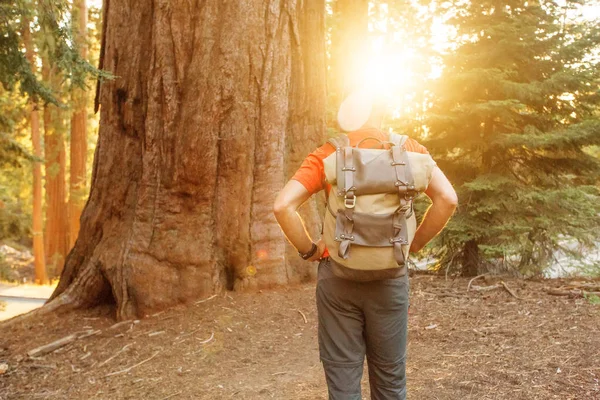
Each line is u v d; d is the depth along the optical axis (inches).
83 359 173.2
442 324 184.7
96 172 238.2
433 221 87.3
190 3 213.9
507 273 308.3
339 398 89.9
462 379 139.5
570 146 312.0
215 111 213.9
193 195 215.6
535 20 317.4
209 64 213.8
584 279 242.5
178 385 148.6
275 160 225.0
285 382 146.3
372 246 82.2
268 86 220.8
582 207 299.9
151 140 218.4
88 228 236.1
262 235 222.1
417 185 84.3
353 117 92.3
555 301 202.7
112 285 217.5
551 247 315.6
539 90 298.4
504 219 299.3
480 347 161.3
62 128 841.5
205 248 216.7
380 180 83.1
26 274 998.4
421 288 234.4
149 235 216.5
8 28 227.6
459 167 326.0
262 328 187.8
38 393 150.9
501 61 310.7
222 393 141.3
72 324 209.5
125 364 166.6
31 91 242.4
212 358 165.9
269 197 223.3
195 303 209.3
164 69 214.8
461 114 307.9
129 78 226.5
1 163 577.6
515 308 197.0
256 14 216.7
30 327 207.8
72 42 217.0
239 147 217.0
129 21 227.3
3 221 802.8
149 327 194.7
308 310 201.9
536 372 140.6
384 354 90.9
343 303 89.4
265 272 221.5
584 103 322.0
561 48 309.0
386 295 88.0
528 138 291.6
